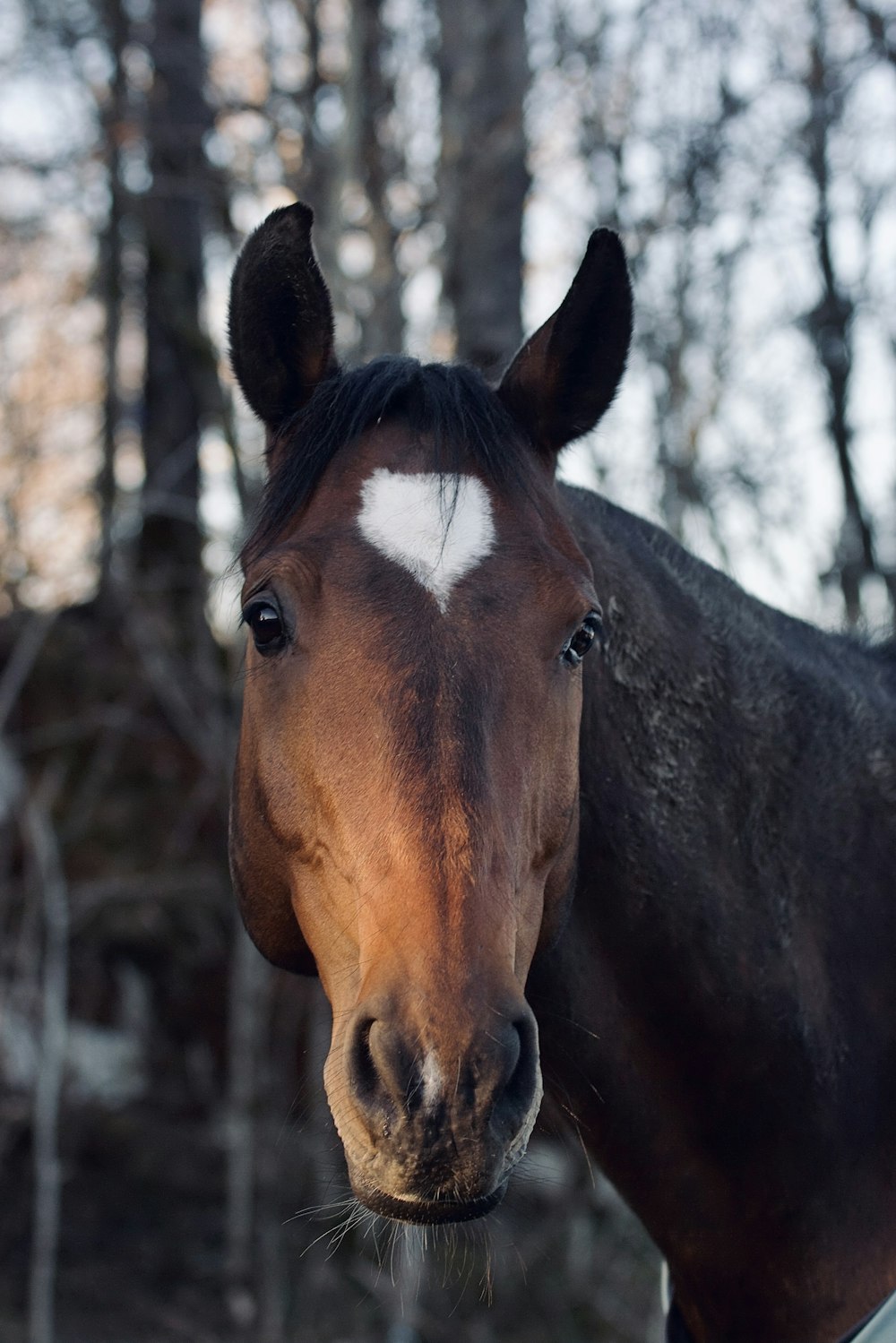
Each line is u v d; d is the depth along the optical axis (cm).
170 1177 716
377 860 197
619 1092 253
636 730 254
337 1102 198
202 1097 773
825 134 849
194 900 830
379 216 705
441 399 233
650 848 250
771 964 248
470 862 192
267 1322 600
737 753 257
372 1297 634
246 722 253
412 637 207
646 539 280
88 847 816
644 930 250
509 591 215
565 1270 646
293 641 220
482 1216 186
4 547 727
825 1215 244
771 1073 246
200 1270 654
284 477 237
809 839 257
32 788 831
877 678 292
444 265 726
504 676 207
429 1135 177
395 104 728
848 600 850
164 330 912
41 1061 677
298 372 253
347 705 207
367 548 218
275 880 249
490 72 727
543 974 251
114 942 796
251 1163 688
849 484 920
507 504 227
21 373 800
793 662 274
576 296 249
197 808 840
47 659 873
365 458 232
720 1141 249
